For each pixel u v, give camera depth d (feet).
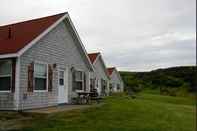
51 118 36.09
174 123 36.17
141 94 116.37
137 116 40.65
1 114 37.09
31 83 44.91
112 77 154.30
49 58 50.75
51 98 50.78
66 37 57.82
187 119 40.16
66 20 57.00
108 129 30.07
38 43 47.21
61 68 55.42
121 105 53.16
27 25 55.98
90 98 60.08
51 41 51.67
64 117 37.17
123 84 172.35
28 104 43.88
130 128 30.99
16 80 41.73
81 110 43.24
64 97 56.24
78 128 30.27
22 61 42.83
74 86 60.95
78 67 63.26
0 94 43.19
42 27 50.16
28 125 31.09
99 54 119.75
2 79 43.75
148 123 34.99
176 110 51.67
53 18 54.39
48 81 50.06
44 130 28.73
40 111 40.22
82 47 63.05
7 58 42.88
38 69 47.37
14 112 38.93
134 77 186.50
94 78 112.78
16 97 41.45
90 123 33.63
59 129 29.43
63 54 56.29
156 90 119.75
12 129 28.45
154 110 49.24
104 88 126.62
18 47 42.19
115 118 37.88
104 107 48.26
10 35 49.55
